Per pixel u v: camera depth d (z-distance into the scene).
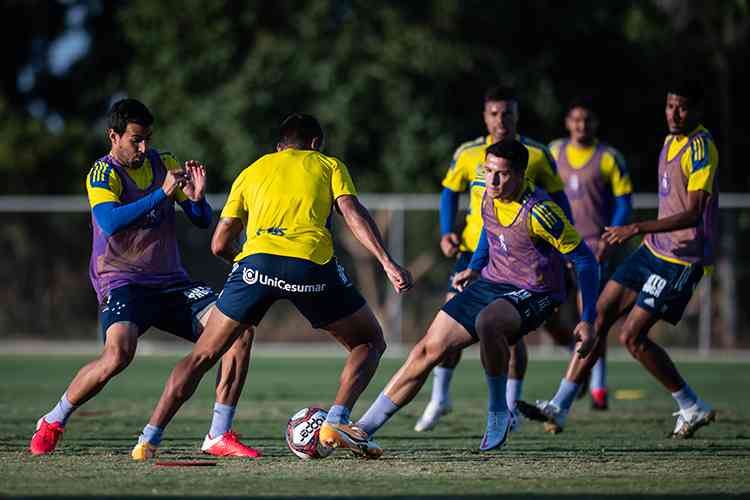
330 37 80.44
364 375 23.06
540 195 24.08
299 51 79.12
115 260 24.09
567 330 35.47
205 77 81.38
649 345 29.19
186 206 25.03
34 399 40.91
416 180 77.50
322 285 22.36
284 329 69.31
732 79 80.69
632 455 24.80
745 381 50.59
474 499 18.30
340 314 22.70
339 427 22.92
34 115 100.25
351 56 78.06
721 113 80.25
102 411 36.41
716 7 79.94
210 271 68.94
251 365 59.00
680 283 29.03
